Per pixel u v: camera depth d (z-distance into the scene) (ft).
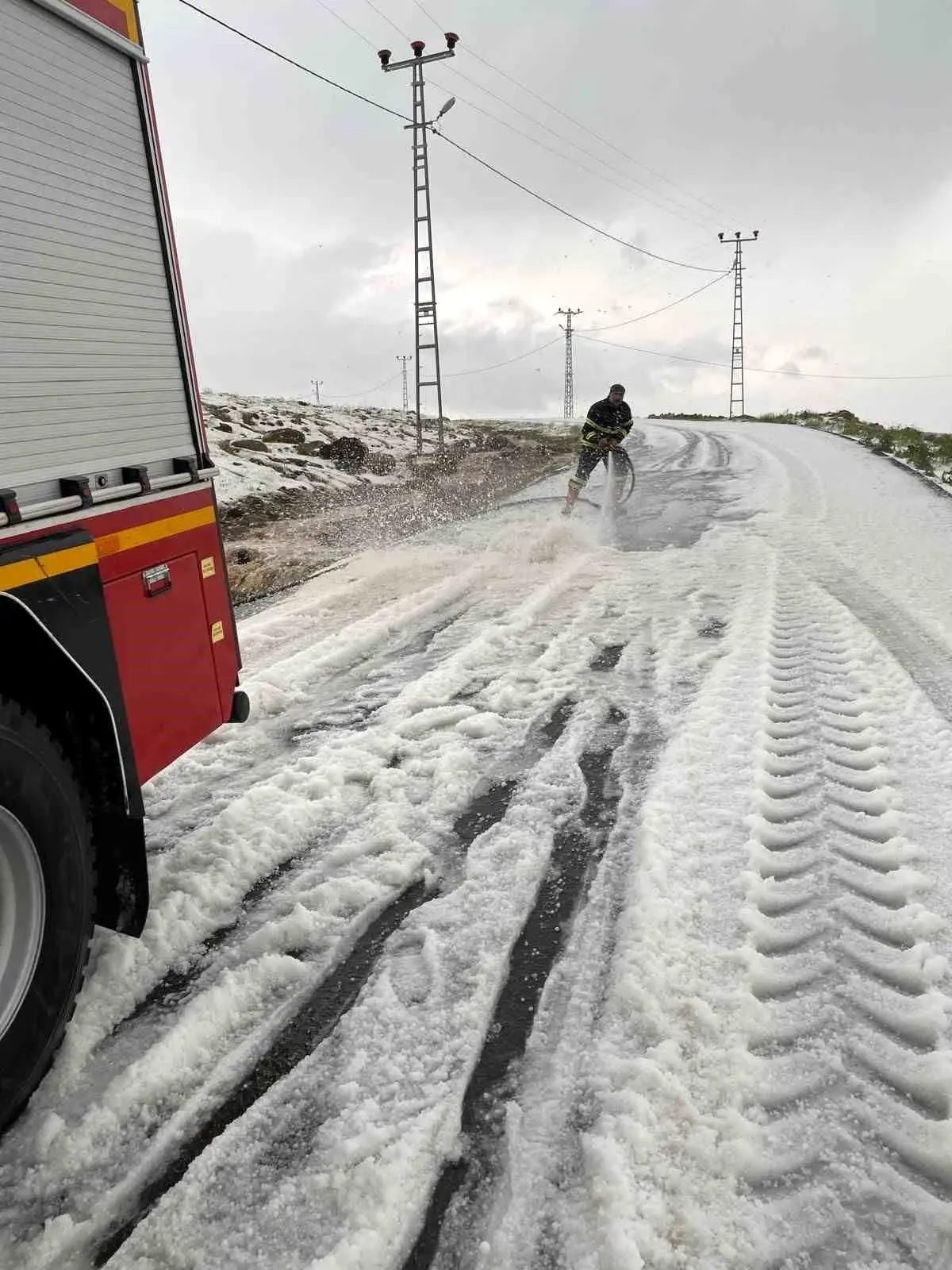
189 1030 6.48
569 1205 5.01
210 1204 5.13
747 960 7.01
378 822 9.78
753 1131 5.42
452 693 14.08
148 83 7.46
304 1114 5.79
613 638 16.75
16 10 5.84
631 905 7.91
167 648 7.73
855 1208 4.92
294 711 13.73
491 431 97.50
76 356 6.44
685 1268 4.58
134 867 7.15
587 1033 6.37
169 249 7.78
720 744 11.34
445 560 25.50
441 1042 6.37
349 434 75.10
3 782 5.37
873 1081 5.81
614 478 32.55
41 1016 5.74
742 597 19.25
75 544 6.29
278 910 8.18
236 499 40.14
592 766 11.08
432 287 72.69
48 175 6.14
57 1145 5.57
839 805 9.61
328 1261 4.68
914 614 17.08
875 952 7.10
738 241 192.34
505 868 8.71
